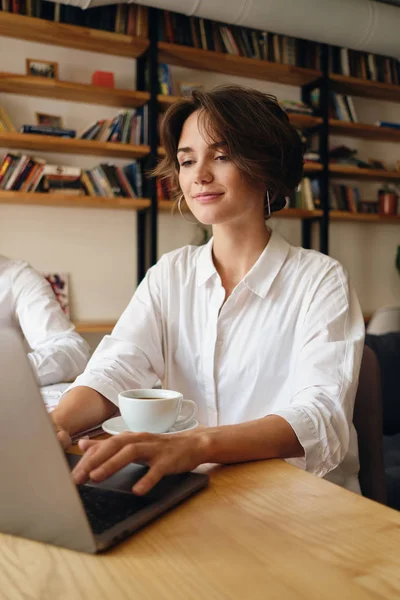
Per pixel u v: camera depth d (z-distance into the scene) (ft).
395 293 15.61
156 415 2.72
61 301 12.05
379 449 4.15
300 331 3.81
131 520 1.86
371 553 1.67
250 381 3.92
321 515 1.95
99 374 3.53
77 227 12.27
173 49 11.78
